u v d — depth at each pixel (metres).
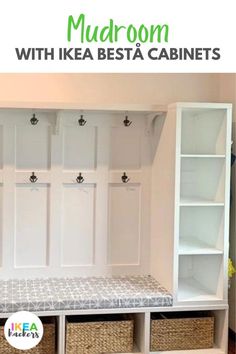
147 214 3.88
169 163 3.44
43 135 3.70
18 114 3.64
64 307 3.21
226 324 3.43
